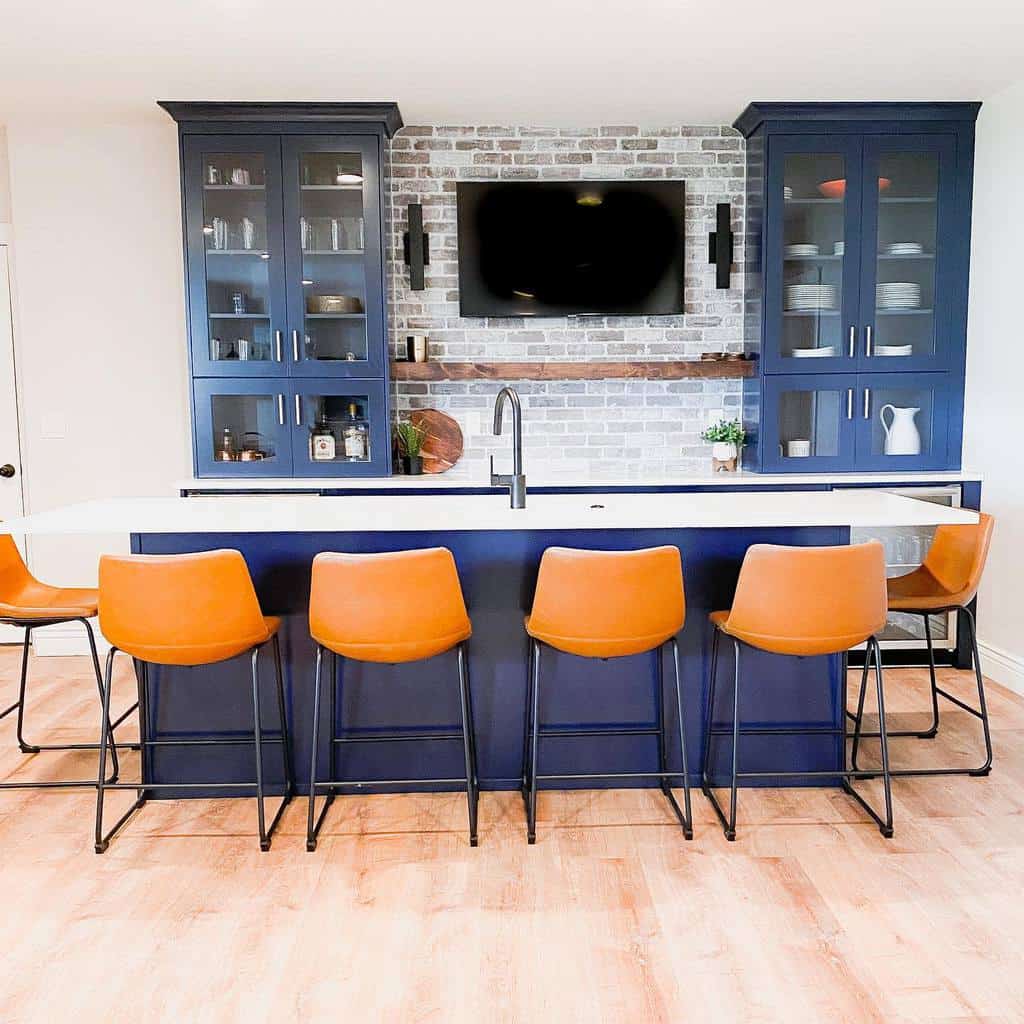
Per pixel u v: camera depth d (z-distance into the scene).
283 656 3.03
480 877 2.57
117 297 4.66
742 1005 2.02
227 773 3.09
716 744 3.11
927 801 3.03
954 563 3.29
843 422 4.60
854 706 3.98
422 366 4.62
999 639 4.32
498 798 3.08
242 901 2.46
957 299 4.57
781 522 2.78
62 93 4.12
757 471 4.65
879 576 2.72
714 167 4.82
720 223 4.70
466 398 4.93
